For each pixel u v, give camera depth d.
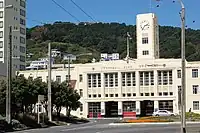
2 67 76.12
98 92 94.25
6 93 45.34
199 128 37.06
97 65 94.88
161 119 55.66
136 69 91.56
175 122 52.00
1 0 120.50
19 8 126.31
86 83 95.12
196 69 88.38
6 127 41.75
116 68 93.19
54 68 103.50
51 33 149.00
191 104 87.88
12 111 48.38
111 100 93.00
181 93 26.41
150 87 90.75
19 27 125.88
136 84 91.50
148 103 90.94
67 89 63.94
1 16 119.81
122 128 41.66
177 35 129.00
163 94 89.88
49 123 54.22
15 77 50.41
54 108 68.44
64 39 141.38
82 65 96.19
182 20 26.17
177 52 124.69
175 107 88.25
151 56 93.94
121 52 131.75
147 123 51.62
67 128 44.66
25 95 49.47
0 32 119.06
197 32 131.75
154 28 95.19
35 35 157.12
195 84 88.06
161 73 90.44
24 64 127.25
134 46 129.75
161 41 130.00
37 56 145.50
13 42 121.50
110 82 93.88
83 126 49.03
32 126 48.16
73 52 133.38
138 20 95.50
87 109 94.44
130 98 91.69
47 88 58.44
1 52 117.94
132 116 89.69
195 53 121.69
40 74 99.31
